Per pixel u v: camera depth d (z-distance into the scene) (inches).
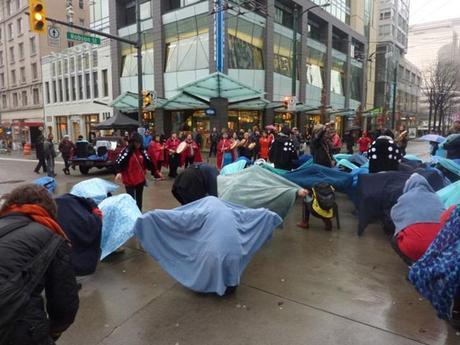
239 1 971.9
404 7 2495.1
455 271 108.2
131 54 1194.0
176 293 160.6
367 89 2009.1
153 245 162.1
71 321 80.4
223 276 151.9
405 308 145.6
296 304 149.6
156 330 132.5
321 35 1469.0
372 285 166.2
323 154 322.3
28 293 68.0
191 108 1032.2
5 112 2004.2
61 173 607.5
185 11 1000.9
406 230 155.9
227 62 961.5
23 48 1813.5
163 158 514.6
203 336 128.5
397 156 272.5
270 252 209.0
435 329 130.9
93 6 1318.9
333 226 259.6
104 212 198.1
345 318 138.7
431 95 1987.0
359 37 1771.7
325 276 176.4
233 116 1045.2
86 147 597.0
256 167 243.3
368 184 233.9
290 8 1242.6
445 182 244.2
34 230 74.3
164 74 1075.3
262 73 1085.8
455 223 115.0
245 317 140.3
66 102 1514.5
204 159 804.6
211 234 154.6
